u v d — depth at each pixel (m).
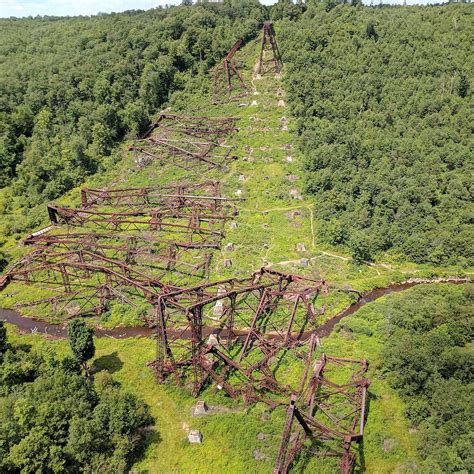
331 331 79.69
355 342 75.81
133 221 102.19
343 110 129.62
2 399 58.12
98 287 88.50
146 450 58.44
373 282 92.38
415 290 86.06
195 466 56.59
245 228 104.12
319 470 54.84
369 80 132.75
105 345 77.12
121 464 53.06
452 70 133.38
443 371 64.88
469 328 70.62
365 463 56.78
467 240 98.25
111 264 94.50
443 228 101.25
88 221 109.25
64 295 89.06
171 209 109.12
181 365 69.69
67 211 107.62
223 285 86.50
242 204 112.69
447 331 71.56
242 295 85.69
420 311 77.12
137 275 90.56
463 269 96.69
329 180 113.44
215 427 60.94
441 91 127.44
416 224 103.06
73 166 130.00
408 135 119.00
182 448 59.00
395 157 114.94
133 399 61.53
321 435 57.44
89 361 73.38
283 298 84.69
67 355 74.06
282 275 80.56
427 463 55.25
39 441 50.78
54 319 84.12
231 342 75.44
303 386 65.06
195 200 113.19
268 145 131.75
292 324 80.38
